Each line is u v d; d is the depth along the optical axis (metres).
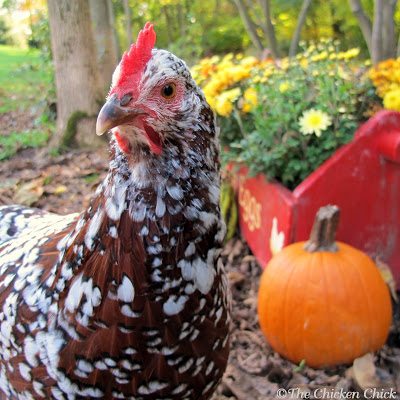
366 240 0.63
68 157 1.19
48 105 1.50
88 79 1.24
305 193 0.58
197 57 1.71
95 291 0.29
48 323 0.31
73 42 1.21
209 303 0.31
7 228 0.48
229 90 0.71
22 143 1.29
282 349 0.56
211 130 0.29
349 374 0.53
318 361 0.54
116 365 0.30
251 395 0.52
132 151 0.28
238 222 0.79
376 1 0.83
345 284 0.53
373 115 0.62
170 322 0.30
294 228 0.59
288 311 0.54
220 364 0.35
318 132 0.57
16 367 0.34
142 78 0.27
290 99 0.65
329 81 0.64
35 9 1.91
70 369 0.31
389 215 0.62
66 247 0.32
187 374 0.33
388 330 0.56
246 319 0.63
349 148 0.59
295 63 0.75
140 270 0.28
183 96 0.28
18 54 3.23
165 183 0.28
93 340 0.30
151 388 0.32
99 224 0.29
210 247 0.30
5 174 1.10
